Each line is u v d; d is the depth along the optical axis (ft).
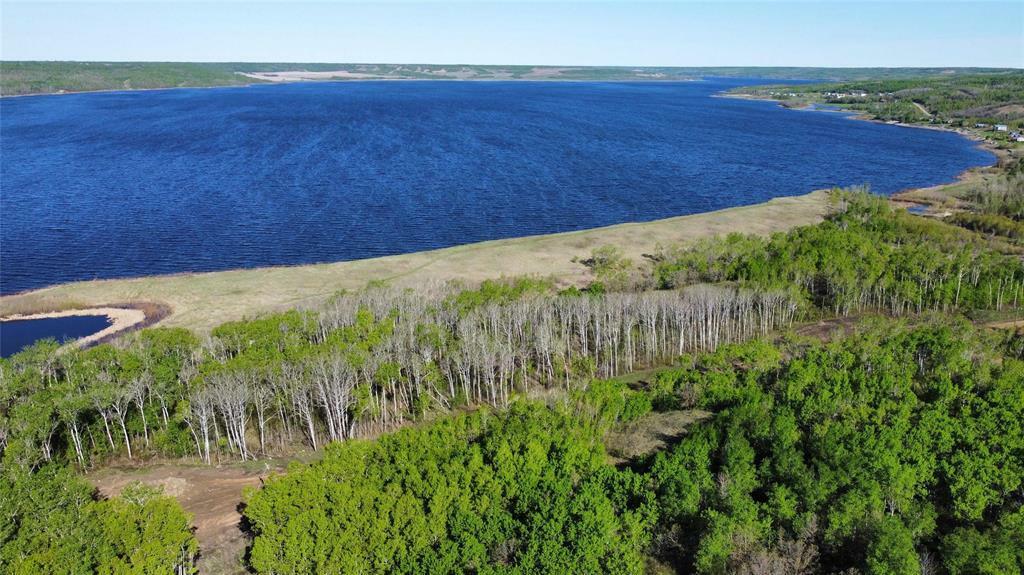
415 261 527.81
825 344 357.82
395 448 242.17
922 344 314.96
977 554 172.96
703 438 233.96
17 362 322.96
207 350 344.49
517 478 222.69
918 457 214.48
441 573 191.31
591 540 189.16
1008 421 228.84
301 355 314.35
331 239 594.24
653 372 362.53
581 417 272.92
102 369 314.55
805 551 185.78
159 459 296.51
